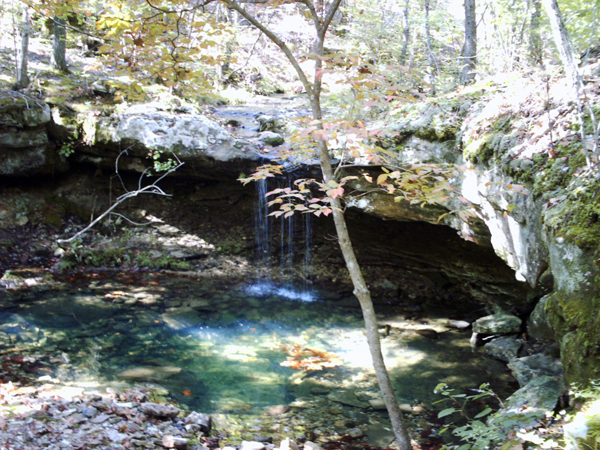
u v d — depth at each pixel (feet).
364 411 15.15
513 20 26.09
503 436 10.08
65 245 29.76
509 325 21.34
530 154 14.89
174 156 28.22
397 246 29.86
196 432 12.78
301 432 13.73
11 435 10.83
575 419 8.90
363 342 21.17
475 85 22.02
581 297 10.46
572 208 11.56
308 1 11.96
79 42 41.52
